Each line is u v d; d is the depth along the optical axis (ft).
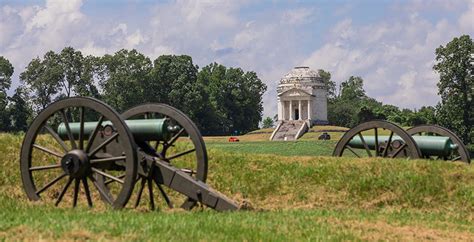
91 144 56.24
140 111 63.36
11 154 80.74
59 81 356.18
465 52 288.51
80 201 70.38
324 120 510.99
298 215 58.08
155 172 57.62
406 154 89.76
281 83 513.45
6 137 86.43
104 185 63.72
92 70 366.63
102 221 45.85
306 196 76.79
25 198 67.62
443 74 291.79
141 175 57.77
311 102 501.97
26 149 58.23
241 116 494.18
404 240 48.44
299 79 506.48
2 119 343.46
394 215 65.00
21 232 41.63
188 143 89.76
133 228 43.68
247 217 51.37
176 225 45.80
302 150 241.76
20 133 94.58
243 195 77.46
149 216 50.44
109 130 57.06
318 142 263.70
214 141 327.47
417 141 93.04
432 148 92.38
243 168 84.02
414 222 59.62
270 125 638.12
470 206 73.61
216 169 83.30
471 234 54.29
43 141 84.23
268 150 244.22
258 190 78.18
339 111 597.93
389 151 90.94
